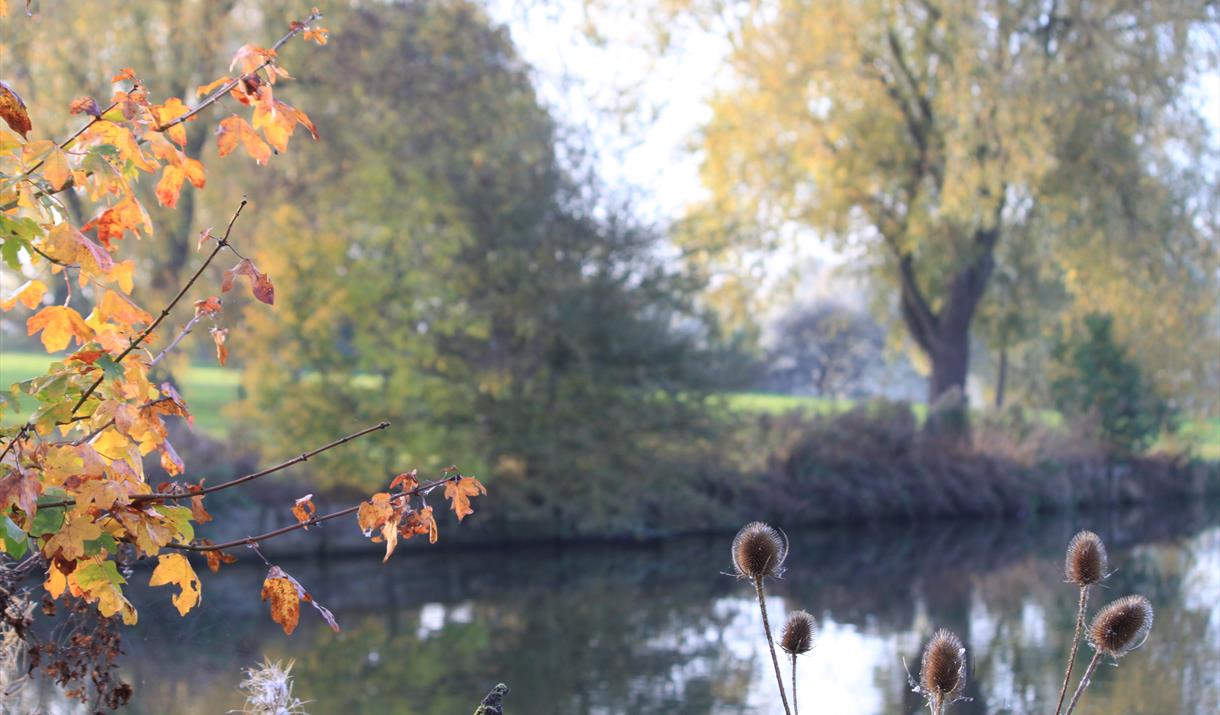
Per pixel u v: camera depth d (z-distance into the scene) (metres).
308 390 21.69
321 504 21.47
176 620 5.36
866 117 30.70
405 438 22.11
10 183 2.80
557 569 20.78
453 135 24.12
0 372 21.16
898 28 30.66
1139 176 28.84
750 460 27.94
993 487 30.66
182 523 2.93
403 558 21.73
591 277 24.12
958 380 34.09
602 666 12.85
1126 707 10.28
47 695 3.97
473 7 24.50
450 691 11.52
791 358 57.91
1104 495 33.25
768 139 31.55
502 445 23.97
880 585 18.48
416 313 22.44
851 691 11.37
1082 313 34.53
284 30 23.56
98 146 2.84
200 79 23.66
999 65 27.20
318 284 21.39
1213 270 29.38
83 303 10.40
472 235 23.53
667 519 25.58
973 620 15.12
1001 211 32.25
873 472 29.23
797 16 29.94
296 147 23.70
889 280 34.84
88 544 2.82
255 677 4.10
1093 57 27.88
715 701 11.23
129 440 3.06
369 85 23.88
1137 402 34.81
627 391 24.61
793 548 23.59
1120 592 17.11
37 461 2.73
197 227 23.83
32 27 19.73
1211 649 12.81
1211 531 26.53
